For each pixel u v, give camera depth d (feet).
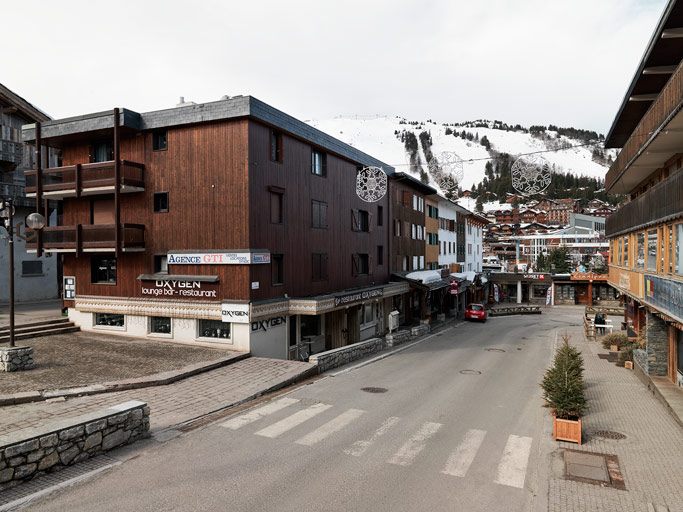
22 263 95.91
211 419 37.47
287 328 69.51
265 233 65.00
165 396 42.14
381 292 94.22
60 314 78.23
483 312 137.69
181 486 26.09
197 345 63.36
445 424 38.58
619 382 56.49
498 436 36.04
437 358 72.79
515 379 57.67
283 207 69.51
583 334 109.60
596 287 203.72
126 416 31.27
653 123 45.62
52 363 51.01
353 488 26.63
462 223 192.13
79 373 46.91
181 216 65.10
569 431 35.06
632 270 61.46
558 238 291.99
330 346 87.30
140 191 67.41
